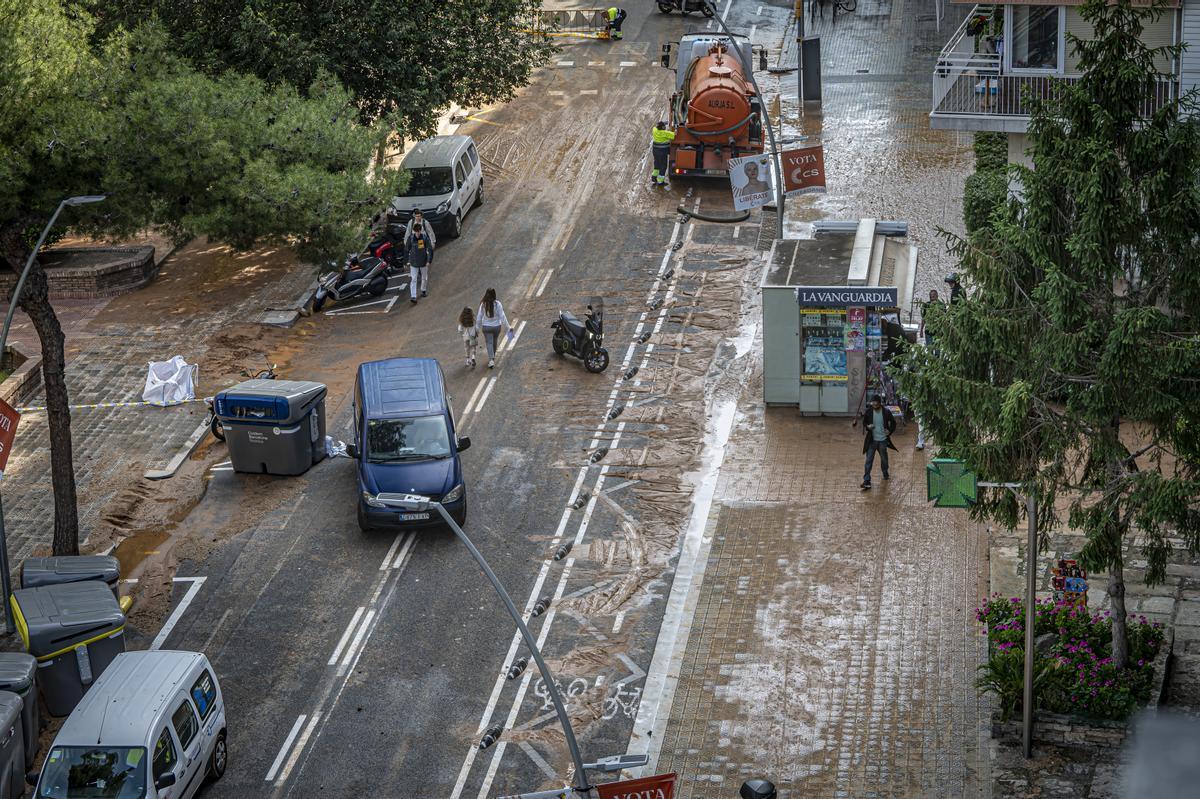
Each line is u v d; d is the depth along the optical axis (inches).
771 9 2363.4
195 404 1316.4
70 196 1066.7
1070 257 786.8
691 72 1796.3
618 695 925.2
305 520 1135.6
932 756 850.1
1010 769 826.8
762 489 1155.3
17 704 820.6
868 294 1210.6
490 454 1222.9
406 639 988.6
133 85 1099.9
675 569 1057.5
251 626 1007.0
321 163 1267.2
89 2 1416.1
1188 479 796.0
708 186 1764.3
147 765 769.6
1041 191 773.3
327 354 1409.9
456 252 1625.2
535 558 1077.1
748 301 1470.2
